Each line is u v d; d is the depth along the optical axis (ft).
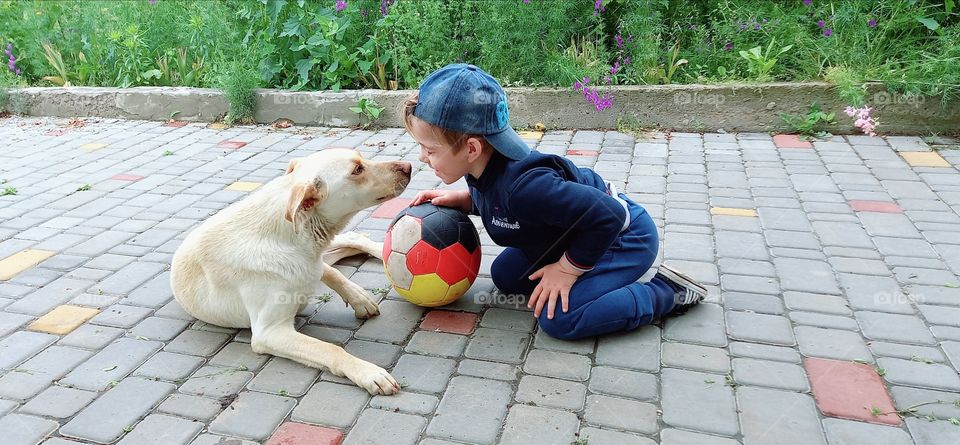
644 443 7.07
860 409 7.48
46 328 9.67
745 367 8.32
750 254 11.36
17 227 13.44
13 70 24.86
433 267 9.39
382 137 19.38
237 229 8.94
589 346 8.89
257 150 18.53
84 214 14.12
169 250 12.32
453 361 8.66
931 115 17.47
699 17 21.34
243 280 8.78
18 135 20.74
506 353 8.80
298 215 8.57
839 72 17.99
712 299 9.99
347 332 9.44
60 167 17.46
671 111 18.92
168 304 10.36
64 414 7.79
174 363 8.79
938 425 7.20
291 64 22.24
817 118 18.01
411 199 14.46
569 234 8.78
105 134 20.61
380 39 21.12
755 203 13.58
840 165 15.67
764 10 20.77
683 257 11.32
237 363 8.76
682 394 7.85
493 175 8.51
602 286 8.83
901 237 11.79
